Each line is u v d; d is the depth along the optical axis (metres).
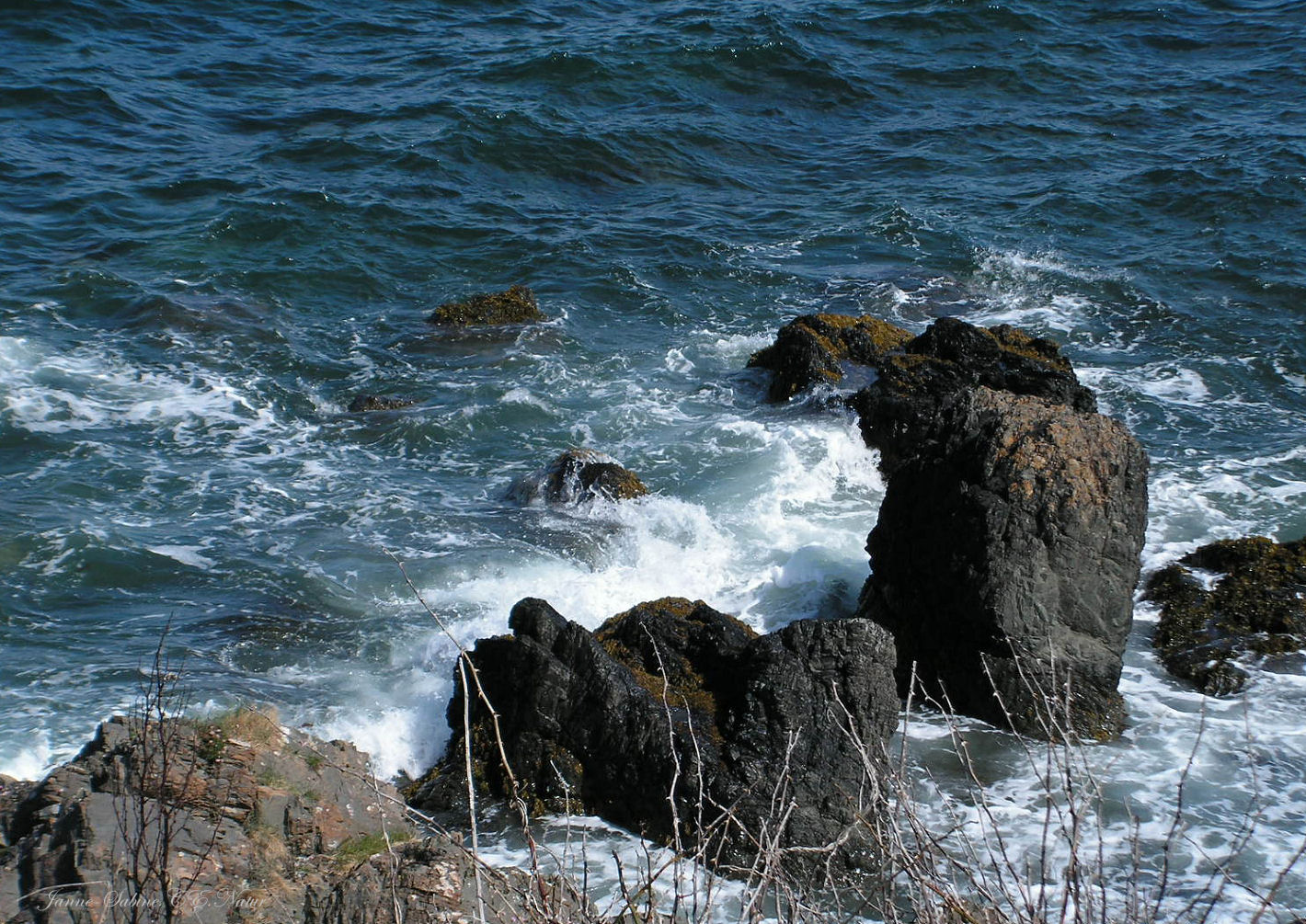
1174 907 17.91
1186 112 60.78
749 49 64.06
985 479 23.56
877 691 20.64
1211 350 40.41
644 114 58.75
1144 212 51.00
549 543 29.05
